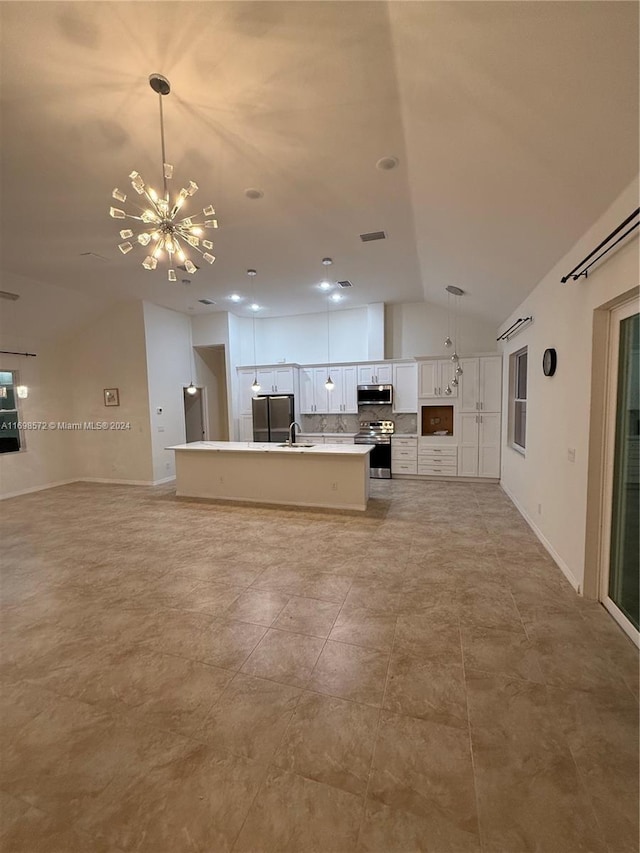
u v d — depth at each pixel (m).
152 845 1.34
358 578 3.25
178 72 2.00
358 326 7.77
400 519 4.76
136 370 6.97
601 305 2.58
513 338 5.63
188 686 2.07
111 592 3.09
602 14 1.43
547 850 1.30
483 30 1.61
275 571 3.40
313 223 3.77
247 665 2.23
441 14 1.59
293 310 7.80
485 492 5.99
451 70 1.87
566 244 3.09
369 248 4.45
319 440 7.49
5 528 4.70
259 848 1.32
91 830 1.39
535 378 4.22
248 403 8.01
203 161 2.77
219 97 2.17
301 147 2.59
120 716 1.89
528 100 1.91
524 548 3.81
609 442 2.71
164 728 1.81
